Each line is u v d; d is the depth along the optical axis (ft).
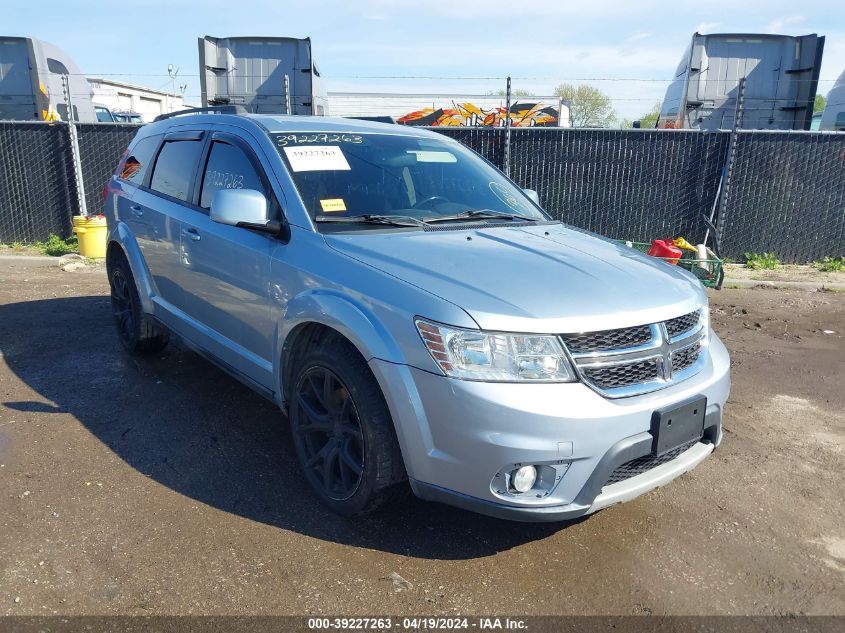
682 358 9.93
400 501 10.30
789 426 14.85
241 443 12.95
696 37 38.70
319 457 10.69
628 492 9.21
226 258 12.57
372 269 9.90
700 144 31.60
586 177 32.37
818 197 31.73
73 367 16.69
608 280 9.91
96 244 30.66
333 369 10.04
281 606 8.55
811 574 9.64
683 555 10.00
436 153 14.40
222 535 9.98
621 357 9.03
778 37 38.58
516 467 8.55
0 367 16.53
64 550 9.45
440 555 9.77
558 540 10.27
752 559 9.96
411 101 57.21
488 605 8.77
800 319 24.12
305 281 10.66
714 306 25.71
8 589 8.61
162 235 14.90
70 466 11.81
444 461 8.84
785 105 39.45
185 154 14.92
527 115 58.44
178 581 8.92
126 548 9.56
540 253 10.75
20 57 39.32
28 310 22.02
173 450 12.57
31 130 32.76
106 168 33.17
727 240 32.45
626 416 8.81
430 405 8.82
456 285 9.23
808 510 11.36
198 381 16.01
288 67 39.70
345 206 11.78
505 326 8.62
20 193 33.32
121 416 13.94
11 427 13.23
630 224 32.71
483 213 13.03
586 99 87.51
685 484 12.13
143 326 16.53
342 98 56.54
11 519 10.12
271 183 11.98
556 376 8.66
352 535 10.14
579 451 8.59
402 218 11.87
